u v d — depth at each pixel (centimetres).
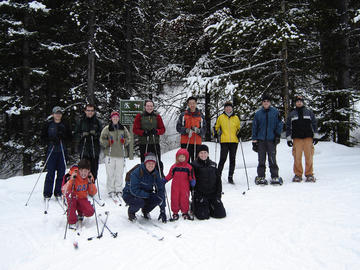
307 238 320
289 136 638
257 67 1009
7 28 1024
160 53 1577
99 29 1147
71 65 1146
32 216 446
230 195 534
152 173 399
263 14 960
